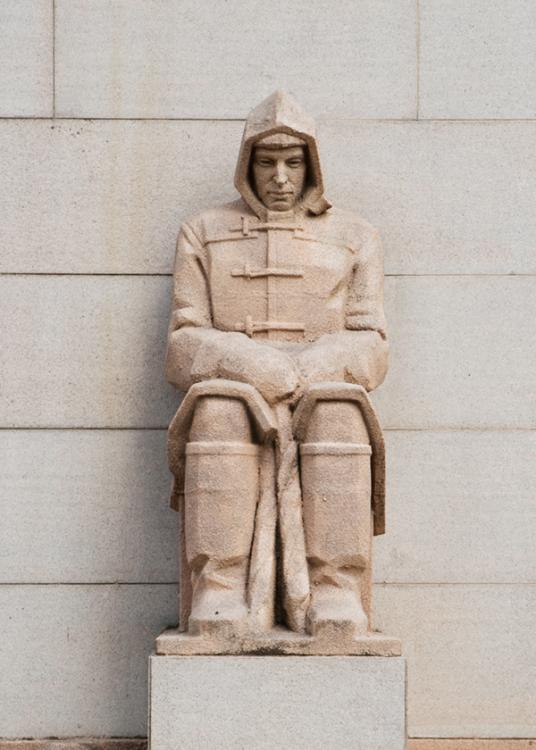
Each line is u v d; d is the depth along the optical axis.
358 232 8.93
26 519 9.20
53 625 9.09
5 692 9.03
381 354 8.65
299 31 9.61
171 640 7.66
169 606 9.13
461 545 9.23
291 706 7.57
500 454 9.31
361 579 8.09
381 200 9.52
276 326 8.64
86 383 9.34
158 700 7.60
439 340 9.41
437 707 9.07
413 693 9.09
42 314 9.38
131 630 9.10
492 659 9.12
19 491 9.22
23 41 9.59
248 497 7.99
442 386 9.37
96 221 9.48
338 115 9.59
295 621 7.81
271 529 7.99
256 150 8.64
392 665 7.57
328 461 7.94
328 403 8.00
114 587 9.15
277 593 7.97
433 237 9.48
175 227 9.50
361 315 8.74
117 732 9.01
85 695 9.04
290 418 8.14
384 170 9.55
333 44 9.59
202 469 7.95
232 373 8.16
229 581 7.92
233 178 9.53
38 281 9.42
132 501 9.23
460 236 9.49
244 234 8.78
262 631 7.70
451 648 9.13
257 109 8.66
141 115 9.57
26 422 9.29
